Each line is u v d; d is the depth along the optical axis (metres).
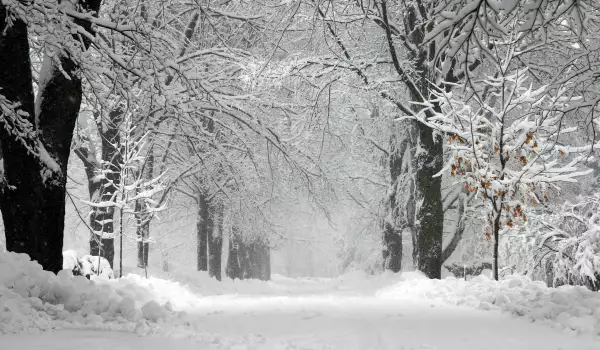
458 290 13.28
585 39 16.52
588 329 7.87
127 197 19.20
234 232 33.34
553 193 21.62
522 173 13.80
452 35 7.24
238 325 9.10
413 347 6.88
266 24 20.70
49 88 11.48
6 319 7.50
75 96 11.70
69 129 11.67
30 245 10.97
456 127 15.34
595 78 11.88
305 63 19.81
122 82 12.63
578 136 20.36
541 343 7.21
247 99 20.64
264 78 19.91
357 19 19.41
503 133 13.98
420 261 18.84
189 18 21.44
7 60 10.61
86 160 19.78
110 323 8.28
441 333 8.02
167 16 20.22
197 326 8.83
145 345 6.73
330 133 23.66
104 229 19.75
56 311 8.45
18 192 10.88
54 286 8.96
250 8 21.66
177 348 6.64
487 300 11.53
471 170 14.52
